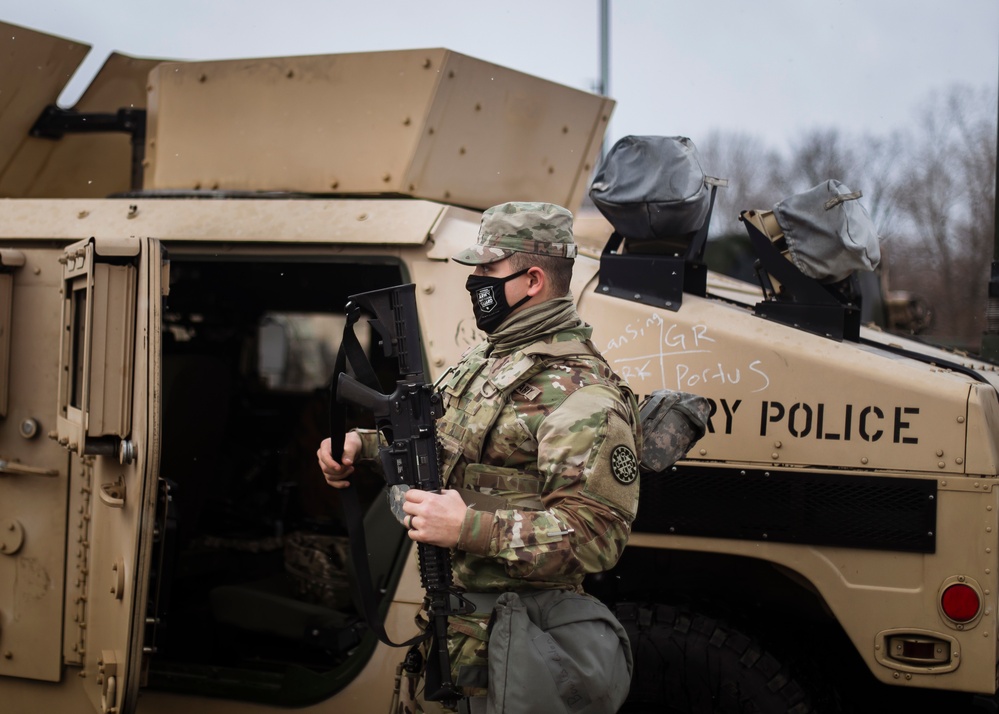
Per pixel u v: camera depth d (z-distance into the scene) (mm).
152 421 2365
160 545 2545
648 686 2621
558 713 1928
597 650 1999
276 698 2799
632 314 2643
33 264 2867
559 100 3918
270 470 4695
